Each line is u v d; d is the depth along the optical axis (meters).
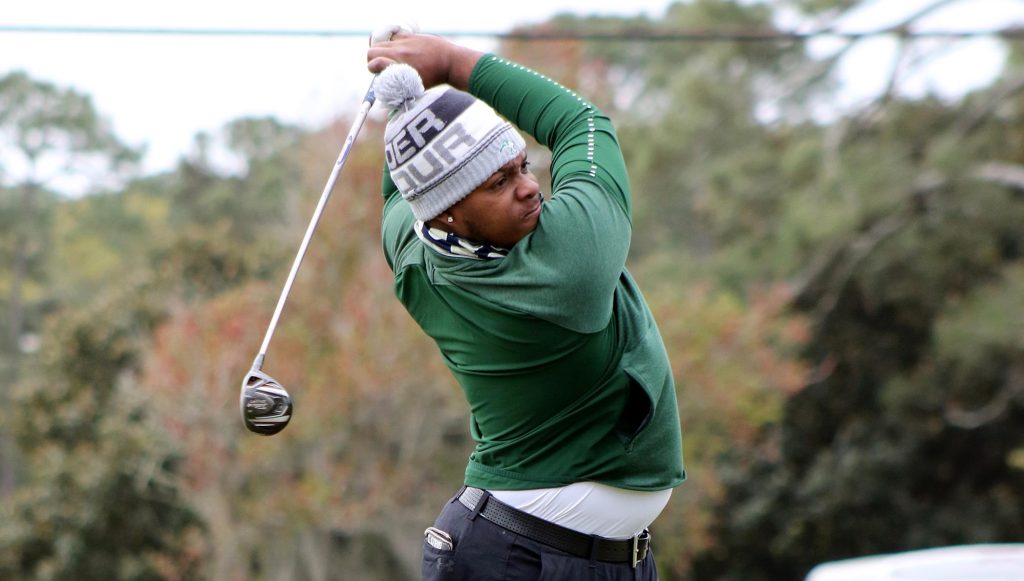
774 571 88.44
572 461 10.32
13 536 71.50
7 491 129.25
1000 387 84.69
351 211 63.53
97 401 80.75
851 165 79.88
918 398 86.31
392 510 63.31
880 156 80.62
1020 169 80.88
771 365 66.50
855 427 89.69
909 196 80.75
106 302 84.12
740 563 87.81
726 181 85.56
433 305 10.64
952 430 89.88
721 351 65.56
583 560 10.39
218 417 63.16
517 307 9.86
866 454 87.56
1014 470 90.75
